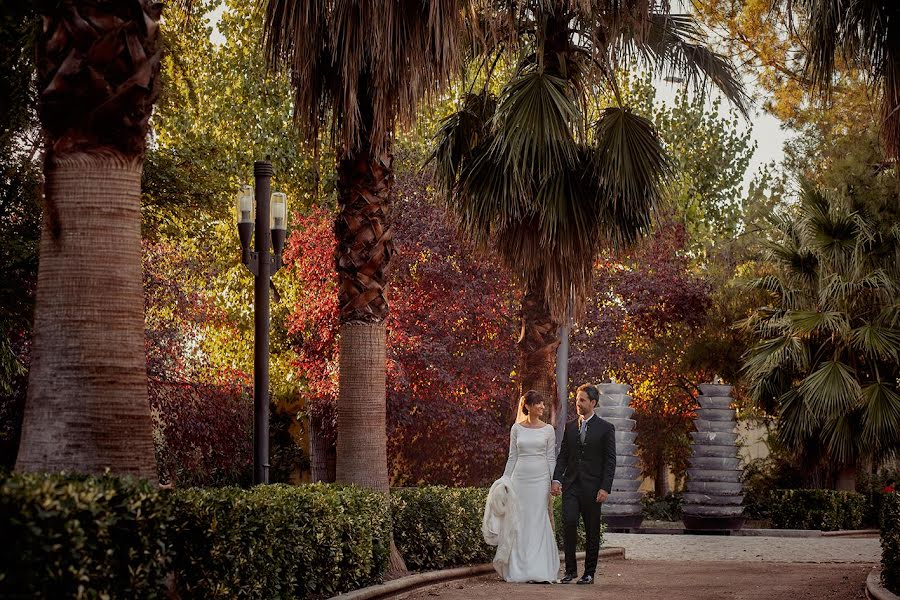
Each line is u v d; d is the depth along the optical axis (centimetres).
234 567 673
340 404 1090
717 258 2978
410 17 988
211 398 2008
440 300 2161
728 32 2128
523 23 1441
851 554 1902
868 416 2330
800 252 2530
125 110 599
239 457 2173
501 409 2298
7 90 1445
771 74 2234
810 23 984
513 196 1338
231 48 2778
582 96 1451
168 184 1806
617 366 2638
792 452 2561
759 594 1034
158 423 1964
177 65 1744
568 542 1222
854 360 2500
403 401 2095
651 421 3244
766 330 2606
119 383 596
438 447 2294
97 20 586
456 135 1466
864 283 2427
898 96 964
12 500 423
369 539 981
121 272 604
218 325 2577
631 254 1491
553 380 1438
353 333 1085
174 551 583
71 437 584
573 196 1380
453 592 1080
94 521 477
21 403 1702
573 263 1404
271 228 1181
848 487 2736
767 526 2770
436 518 1204
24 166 1552
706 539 2286
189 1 1005
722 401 2588
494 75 2494
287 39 1034
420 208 2202
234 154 2712
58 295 595
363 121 1055
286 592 786
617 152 1361
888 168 2377
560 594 1046
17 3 1280
